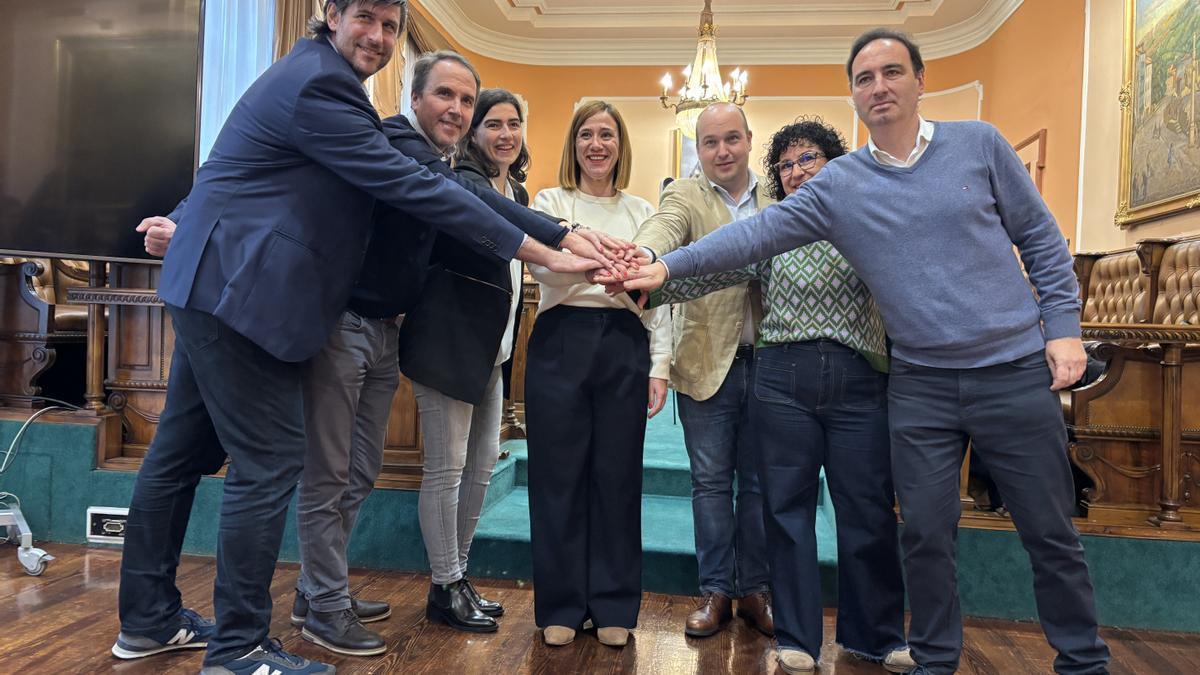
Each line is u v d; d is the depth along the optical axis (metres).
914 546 1.85
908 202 1.77
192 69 3.16
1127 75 4.93
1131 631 2.40
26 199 3.00
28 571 2.60
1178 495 2.49
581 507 2.19
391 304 2.03
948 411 1.80
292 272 1.71
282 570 2.71
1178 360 2.47
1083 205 5.57
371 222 1.95
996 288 1.75
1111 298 4.73
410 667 1.99
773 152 2.32
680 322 2.35
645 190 8.57
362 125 1.73
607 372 2.15
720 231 1.91
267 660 1.77
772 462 2.05
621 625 2.16
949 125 1.83
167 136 3.14
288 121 1.70
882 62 1.77
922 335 1.77
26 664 1.93
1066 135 5.86
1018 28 6.76
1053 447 1.75
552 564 2.16
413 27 6.72
